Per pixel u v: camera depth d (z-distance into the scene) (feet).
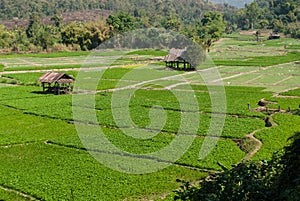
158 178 111.65
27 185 105.70
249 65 398.21
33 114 199.93
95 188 103.60
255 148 136.77
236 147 139.03
